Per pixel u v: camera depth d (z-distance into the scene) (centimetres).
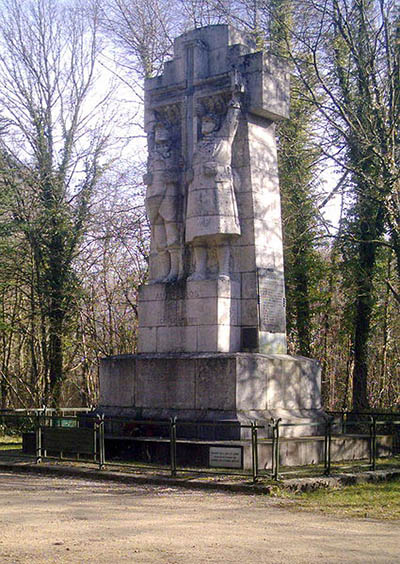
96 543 985
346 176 3006
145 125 1994
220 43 1939
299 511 1217
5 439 2538
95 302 3466
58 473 1573
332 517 1180
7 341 3784
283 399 1803
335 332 3756
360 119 2767
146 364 1833
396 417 2602
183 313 1845
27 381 3588
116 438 1705
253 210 1841
